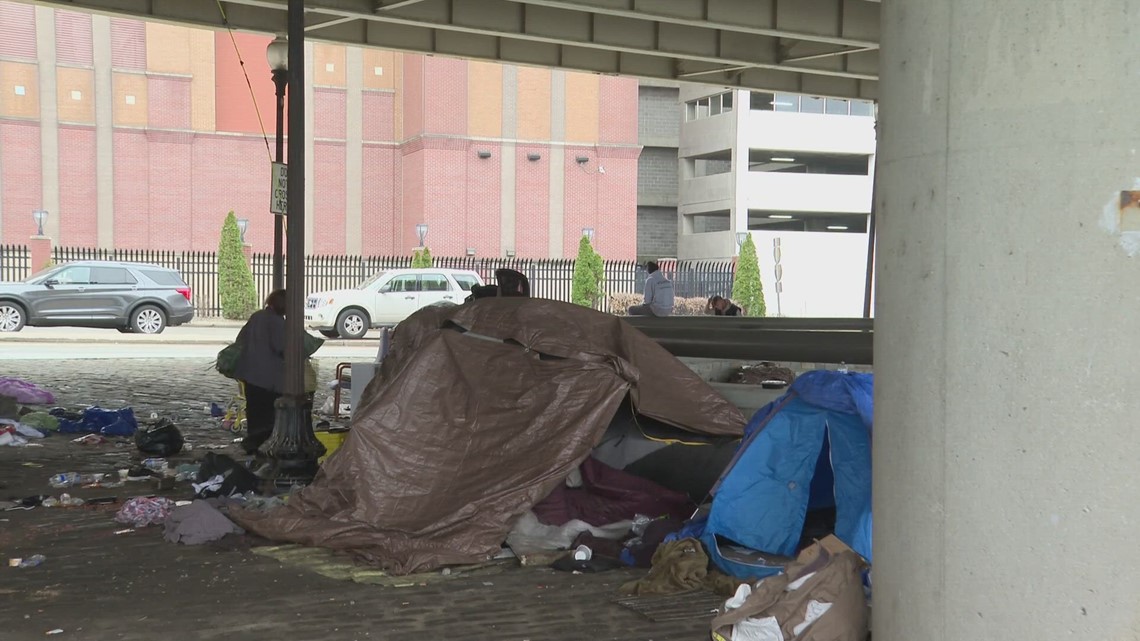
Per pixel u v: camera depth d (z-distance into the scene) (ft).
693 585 18.67
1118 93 9.97
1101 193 10.05
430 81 136.26
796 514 19.77
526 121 141.69
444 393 23.31
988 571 10.80
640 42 66.18
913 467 11.55
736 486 20.27
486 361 23.79
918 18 11.35
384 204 142.82
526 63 71.72
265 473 27.91
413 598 18.15
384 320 97.19
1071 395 10.23
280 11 62.18
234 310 117.70
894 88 11.77
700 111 172.55
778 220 172.86
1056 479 10.33
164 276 95.35
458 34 69.05
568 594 18.49
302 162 27.68
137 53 130.11
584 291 128.26
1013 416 10.55
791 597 14.97
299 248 27.78
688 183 174.09
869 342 29.19
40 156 126.52
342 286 128.67
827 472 21.35
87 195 128.67
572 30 63.98
